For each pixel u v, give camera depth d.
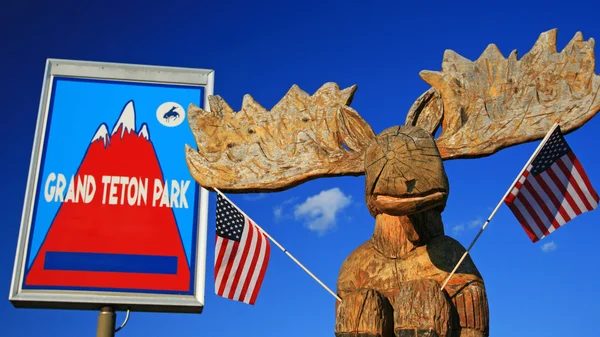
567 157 8.60
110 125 16.53
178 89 17.00
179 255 15.43
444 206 7.68
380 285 7.58
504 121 8.05
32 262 15.04
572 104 7.98
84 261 15.14
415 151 6.82
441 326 6.78
